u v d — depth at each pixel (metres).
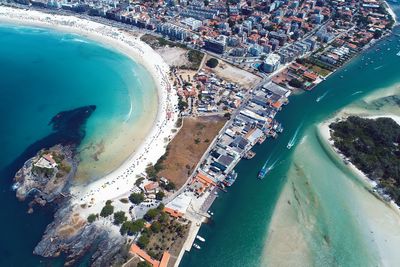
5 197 184.50
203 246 164.88
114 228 168.38
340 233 173.38
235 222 177.12
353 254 164.38
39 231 167.75
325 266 159.25
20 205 180.75
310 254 163.75
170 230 168.75
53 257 157.88
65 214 175.00
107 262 152.88
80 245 161.75
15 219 173.12
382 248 167.12
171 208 179.50
